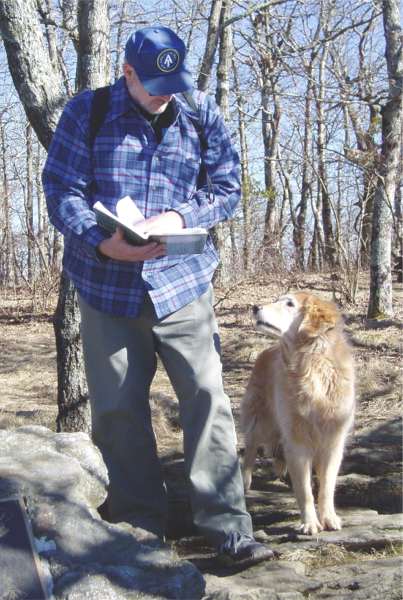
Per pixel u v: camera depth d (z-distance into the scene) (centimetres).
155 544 318
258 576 344
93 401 361
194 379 354
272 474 554
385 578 334
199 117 355
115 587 281
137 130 345
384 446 575
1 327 1288
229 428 362
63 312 511
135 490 367
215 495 356
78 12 516
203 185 365
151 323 352
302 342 450
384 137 1158
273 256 1523
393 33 1150
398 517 439
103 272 348
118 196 345
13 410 715
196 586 296
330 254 1759
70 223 334
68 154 347
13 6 469
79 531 300
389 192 1162
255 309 470
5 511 287
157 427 635
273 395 492
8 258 1786
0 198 2066
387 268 1159
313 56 1377
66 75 1895
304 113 1289
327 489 443
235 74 1969
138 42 331
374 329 1066
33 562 276
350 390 453
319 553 385
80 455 347
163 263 350
